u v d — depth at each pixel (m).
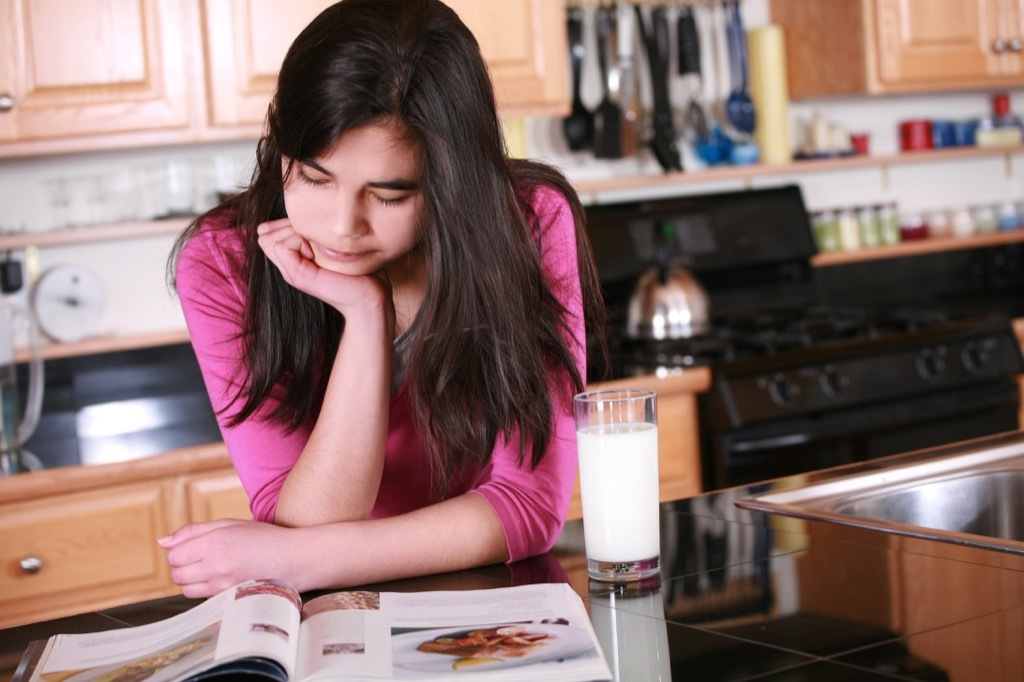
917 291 3.72
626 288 3.15
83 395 2.76
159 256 2.83
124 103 2.43
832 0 3.25
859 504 1.41
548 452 1.27
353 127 1.08
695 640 0.92
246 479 1.30
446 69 1.12
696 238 3.26
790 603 0.99
